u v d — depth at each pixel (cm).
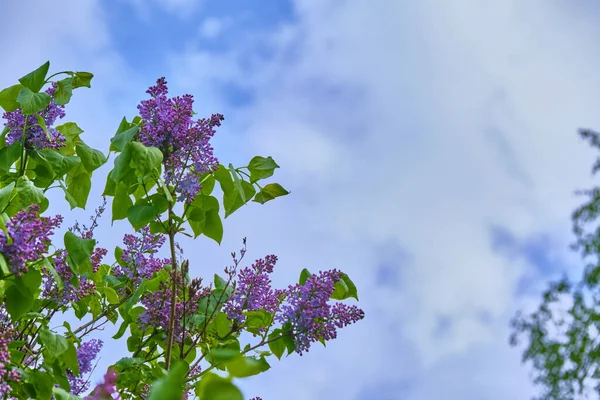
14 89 378
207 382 115
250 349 339
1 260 284
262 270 360
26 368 328
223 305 358
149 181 361
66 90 381
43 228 306
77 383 359
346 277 350
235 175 358
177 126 338
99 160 392
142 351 404
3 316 354
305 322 332
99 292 411
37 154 377
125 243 420
